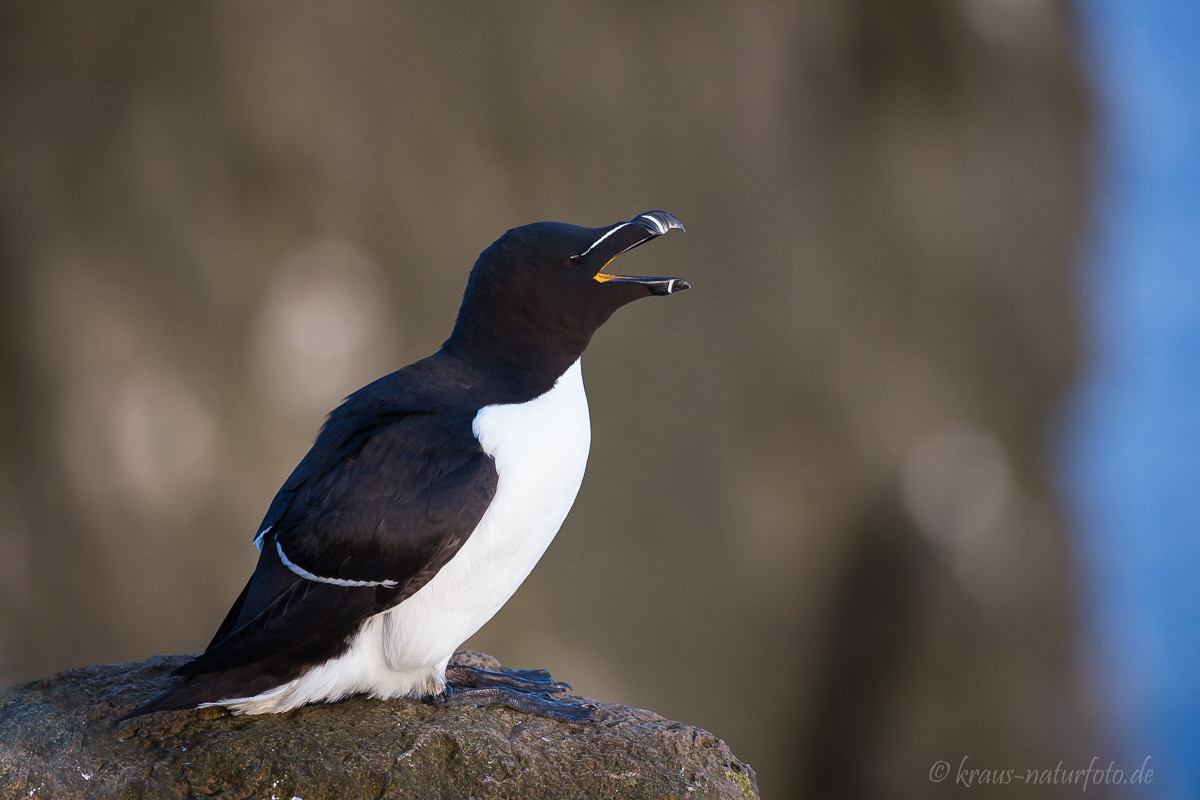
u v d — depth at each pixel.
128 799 4.76
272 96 13.33
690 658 14.55
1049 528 17.06
